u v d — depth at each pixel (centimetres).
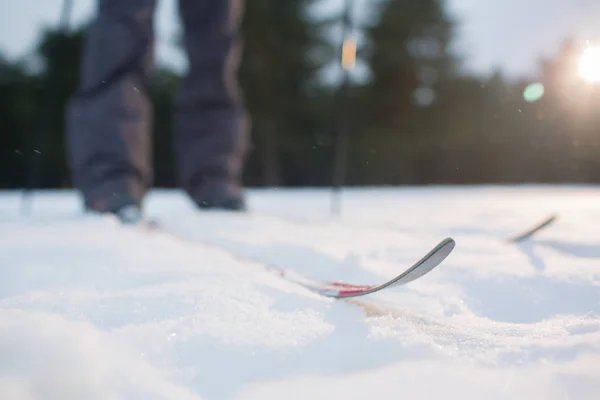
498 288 115
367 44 1978
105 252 145
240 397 59
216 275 115
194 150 305
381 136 1962
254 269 127
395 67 1956
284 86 1772
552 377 63
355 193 877
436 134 1936
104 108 259
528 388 61
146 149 272
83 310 88
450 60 1980
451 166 1923
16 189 1518
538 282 117
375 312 91
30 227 200
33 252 145
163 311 87
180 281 109
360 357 69
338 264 141
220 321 80
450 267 131
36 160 382
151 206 473
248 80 1712
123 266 127
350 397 59
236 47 314
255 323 81
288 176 1870
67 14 393
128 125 260
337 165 396
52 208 417
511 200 565
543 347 72
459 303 107
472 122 1844
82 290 105
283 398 59
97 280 114
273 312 87
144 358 67
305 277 119
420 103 2000
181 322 79
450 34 1977
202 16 297
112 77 262
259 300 94
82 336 61
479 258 144
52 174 1538
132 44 264
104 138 256
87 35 277
